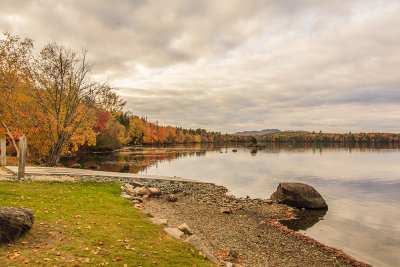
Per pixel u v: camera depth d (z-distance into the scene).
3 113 28.61
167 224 11.48
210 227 13.14
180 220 13.51
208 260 8.22
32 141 30.97
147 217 11.80
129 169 38.22
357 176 35.06
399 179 32.50
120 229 9.12
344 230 14.56
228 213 16.48
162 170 39.41
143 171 37.16
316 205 19.03
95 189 16.08
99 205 12.16
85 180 18.05
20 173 15.49
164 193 20.20
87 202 12.36
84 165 39.47
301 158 65.50
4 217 6.43
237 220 15.15
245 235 12.62
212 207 17.62
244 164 50.34
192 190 22.91
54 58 26.62
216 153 84.31
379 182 30.53
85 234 8.03
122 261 6.60
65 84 27.55
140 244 7.98
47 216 9.09
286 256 10.59
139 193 17.92
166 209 15.45
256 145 139.88
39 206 10.17
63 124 27.67
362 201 21.47
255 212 17.47
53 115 28.11
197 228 12.64
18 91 27.36
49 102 27.36
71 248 6.89
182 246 8.51
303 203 19.08
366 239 13.22
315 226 15.21
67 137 28.52
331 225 15.44
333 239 13.16
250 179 32.56
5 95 26.88
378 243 12.69
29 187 13.45
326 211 18.50
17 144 32.81
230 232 12.79
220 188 25.27
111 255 6.84
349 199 22.17
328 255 10.97
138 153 74.00
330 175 35.88
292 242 12.22
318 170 41.34
